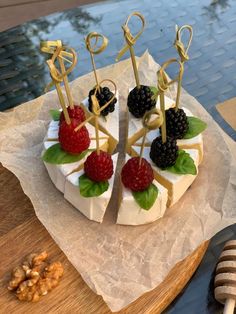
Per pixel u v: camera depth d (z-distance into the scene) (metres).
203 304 0.21
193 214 0.24
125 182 0.23
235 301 0.21
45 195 0.25
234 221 0.23
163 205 0.23
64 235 0.23
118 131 0.27
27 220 0.23
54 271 0.21
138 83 0.26
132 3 0.33
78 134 0.23
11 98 0.28
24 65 0.29
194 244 0.22
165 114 0.25
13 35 0.31
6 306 0.21
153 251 0.22
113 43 0.31
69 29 0.31
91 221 0.24
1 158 0.25
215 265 0.22
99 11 0.33
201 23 0.32
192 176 0.25
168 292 0.21
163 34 0.32
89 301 0.21
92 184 0.23
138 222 0.23
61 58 0.22
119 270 0.22
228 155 0.26
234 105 0.27
